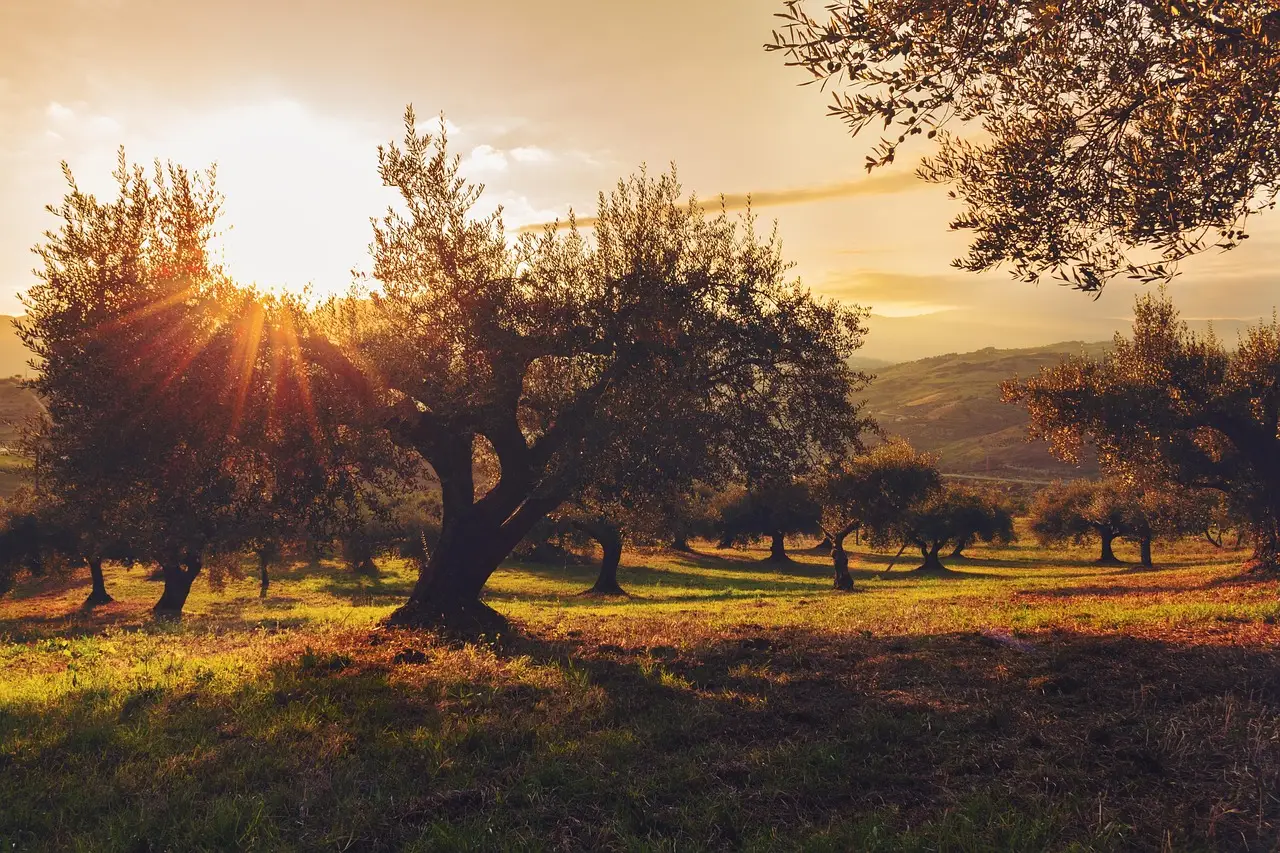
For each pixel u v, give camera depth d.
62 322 13.41
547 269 14.73
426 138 14.64
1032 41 6.86
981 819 5.04
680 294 14.27
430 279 14.38
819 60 6.80
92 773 6.24
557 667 10.10
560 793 5.75
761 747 6.61
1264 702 6.98
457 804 5.58
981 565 69.50
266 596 44.81
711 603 29.44
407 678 9.59
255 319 13.62
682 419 14.12
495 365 14.13
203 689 9.07
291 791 5.77
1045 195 7.49
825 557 76.75
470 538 15.56
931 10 6.64
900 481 40.47
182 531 14.99
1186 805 5.08
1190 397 28.92
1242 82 6.07
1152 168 6.85
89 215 13.73
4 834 5.20
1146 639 10.22
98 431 13.27
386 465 15.06
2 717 7.91
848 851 4.70
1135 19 6.79
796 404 15.38
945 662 9.52
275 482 14.76
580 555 66.75
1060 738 6.45
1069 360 31.77
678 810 5.41
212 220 14.14
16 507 43.69
